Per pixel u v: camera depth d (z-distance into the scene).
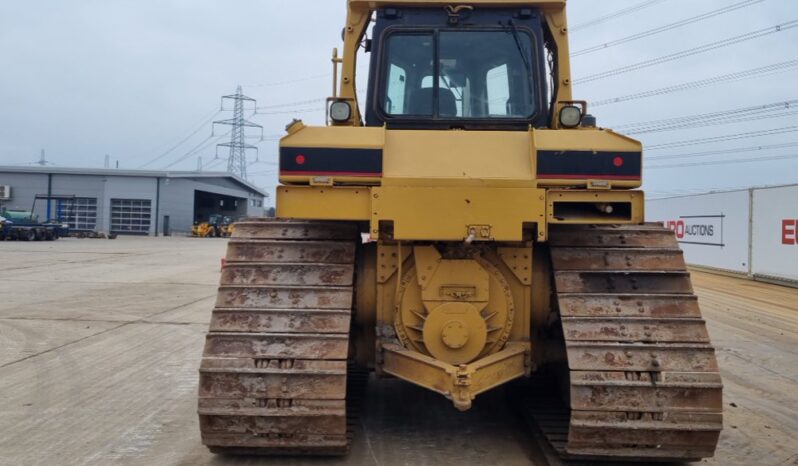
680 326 4.20
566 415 5.01
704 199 20.25
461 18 5.03
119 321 10.27
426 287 4.45
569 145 4.21
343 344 4.16
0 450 4.69
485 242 4.46
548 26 5.16
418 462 4.50
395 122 4.95
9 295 13.32
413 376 4.33
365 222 4.87
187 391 6.28
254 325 4.23
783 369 7.45
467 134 4.44
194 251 30.41
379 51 5.01
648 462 4.34
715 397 4.01
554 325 4.80
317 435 4.14
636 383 4.01
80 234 45.12
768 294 14.27
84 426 5.23
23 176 53.25
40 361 7.50
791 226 15.65
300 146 4.22
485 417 5.50
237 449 4.29
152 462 4.46
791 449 4.84
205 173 61.31
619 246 4.71
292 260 4.57
